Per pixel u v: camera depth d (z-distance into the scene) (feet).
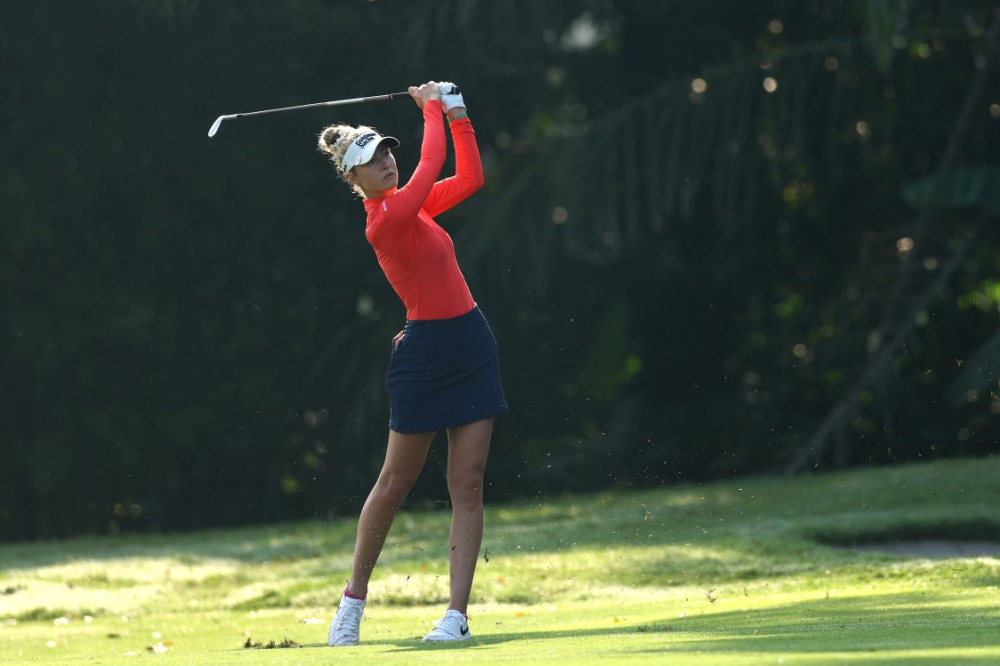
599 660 35.53
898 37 207.62
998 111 214.90
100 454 194.59
